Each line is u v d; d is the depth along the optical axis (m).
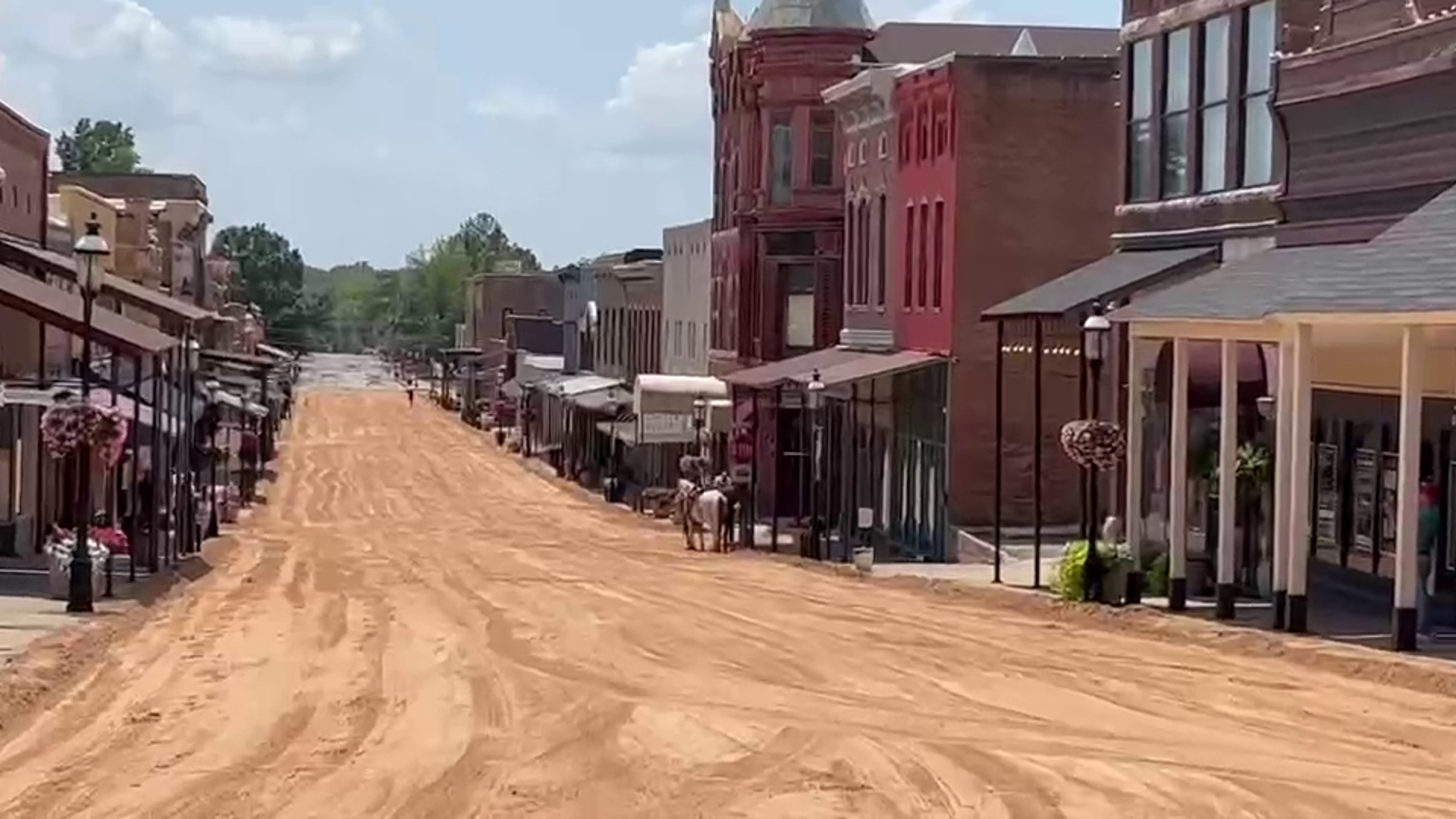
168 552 37.78
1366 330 24.92
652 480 71.38
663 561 41.38
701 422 60.75
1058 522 41.88
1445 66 24.95
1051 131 41.91
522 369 113.06
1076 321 33.62
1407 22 26.70
